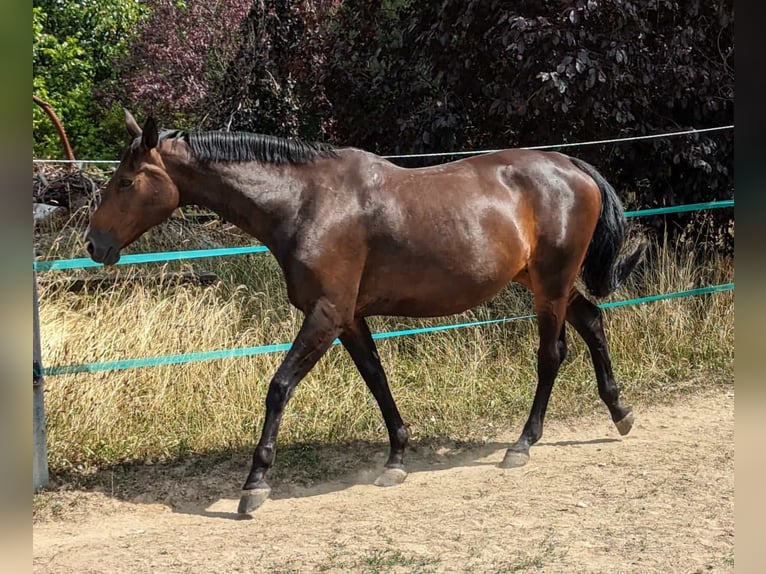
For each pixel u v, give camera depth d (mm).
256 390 5625
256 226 4281
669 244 8023
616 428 5516
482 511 3996
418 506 4141
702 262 7812
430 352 6535
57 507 4273
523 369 6449
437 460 5031
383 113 8211
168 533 3904
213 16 10570
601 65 6738
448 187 4469
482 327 6820
